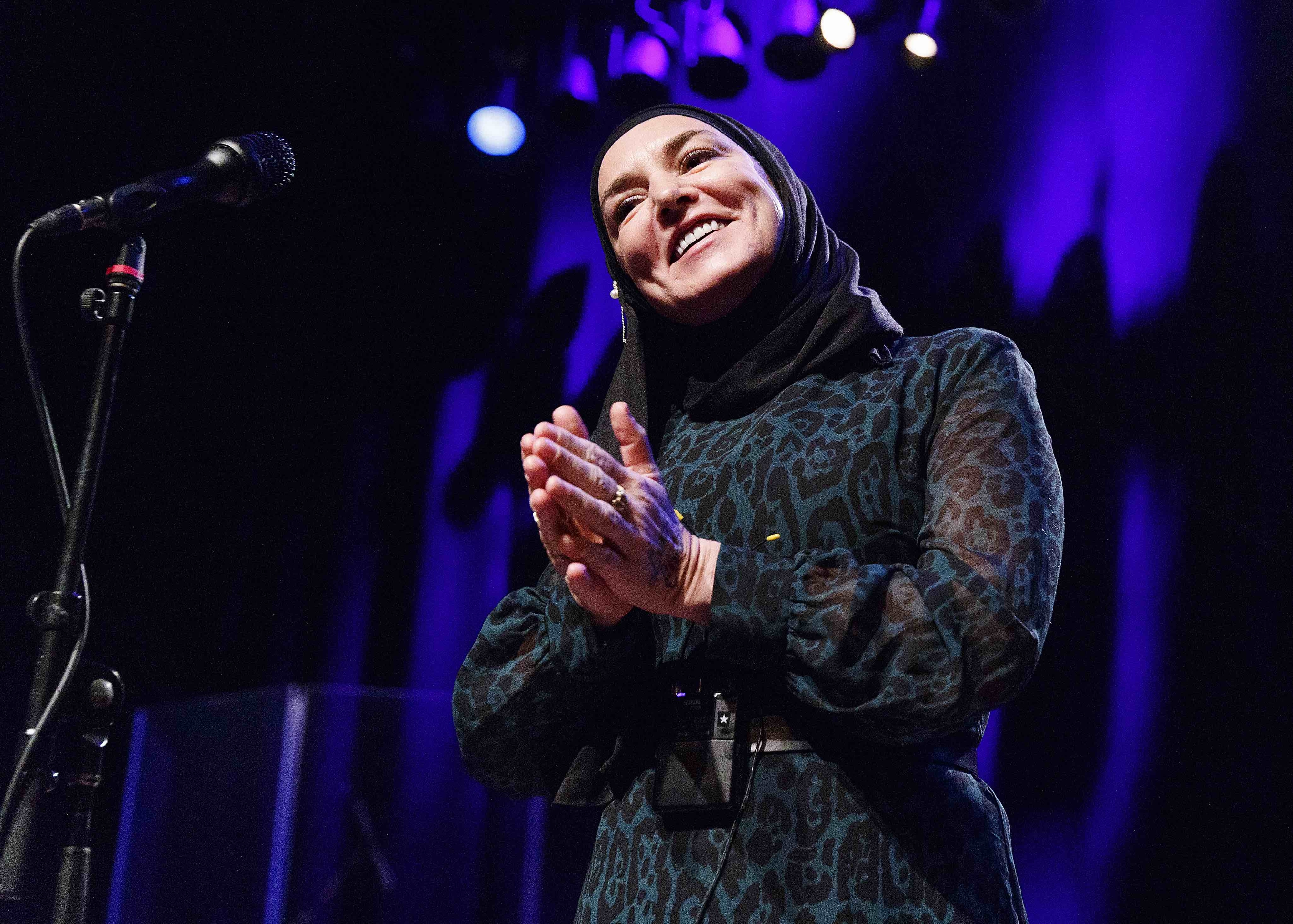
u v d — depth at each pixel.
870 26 11.29
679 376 3.76
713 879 2.73
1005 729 10.22
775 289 3.55
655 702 3.04
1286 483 9.29
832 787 2.75
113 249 10.69
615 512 2.61
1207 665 9.42
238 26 10.41
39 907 7.47
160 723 9.15
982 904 2.68
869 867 2.66
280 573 12.24
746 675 2.92
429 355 12.79
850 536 2.95
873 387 3.20
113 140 10.18
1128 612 9.86
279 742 8.56
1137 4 10.61
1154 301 10.19
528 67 11.88
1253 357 9.59
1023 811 10.02
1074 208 10.73
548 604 3.20
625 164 3.74
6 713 10.20
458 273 12.69
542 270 12.70
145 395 11.37
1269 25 10.05
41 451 10.75
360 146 11.77
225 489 12.00
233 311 11.88
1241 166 10.02
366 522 12.64
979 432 2.94
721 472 3.21
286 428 12.34
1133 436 10.05
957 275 11.03
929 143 11.30
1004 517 2.75
